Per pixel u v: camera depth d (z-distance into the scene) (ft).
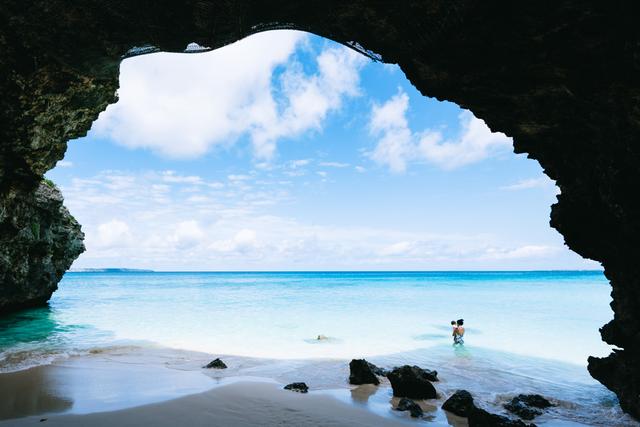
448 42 24.02
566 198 32.73
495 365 47.67
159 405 29.04
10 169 48.91
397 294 174.91
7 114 38.27
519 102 26.96
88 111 45.96
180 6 24.18
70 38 27.73
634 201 24.70
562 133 28.30
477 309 110.22
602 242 30.68
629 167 24.18
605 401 34.04
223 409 28.76
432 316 94.07
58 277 92.32
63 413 26.78
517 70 24.25
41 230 77.00
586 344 61.93
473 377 41.73
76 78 37.42
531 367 46.96
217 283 309.63
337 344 59.57
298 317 90.63
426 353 54.39
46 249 80.69
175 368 41.78
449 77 27.14
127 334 65.46
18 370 38.75
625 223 26.02
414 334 69.77
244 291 194.59
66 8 25.23
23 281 75.82
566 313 101.55
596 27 19.88
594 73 22.12
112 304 119.03
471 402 29.43
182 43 27.27
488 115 30.27
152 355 48.62
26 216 67.36
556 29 20.68
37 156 47.91
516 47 22.67
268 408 29.35
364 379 36.94
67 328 70.49
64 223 92.48
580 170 29.53
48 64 32.96
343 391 34.42
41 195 75.25
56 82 36.65
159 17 25.07
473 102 28.94
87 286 248.73
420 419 27.89
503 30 21.91
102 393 31.65
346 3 24.35
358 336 66.85
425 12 22.88
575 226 32.55
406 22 24.18
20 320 77.25
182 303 124.67
